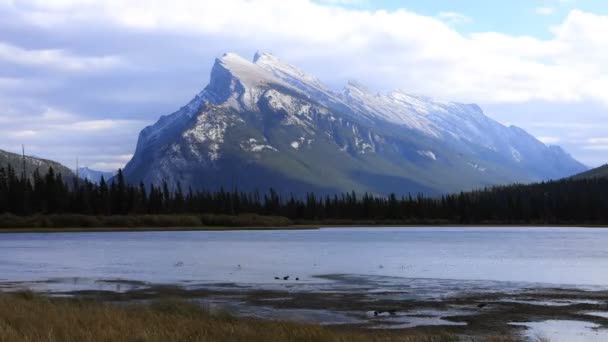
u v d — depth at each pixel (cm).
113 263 8475
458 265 7956
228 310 4131
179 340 2509
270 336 2681
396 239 16700
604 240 15150
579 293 5069
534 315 3981
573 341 3203
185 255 10194
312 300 4694
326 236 19438
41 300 3828
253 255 10175
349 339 2761
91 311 3198
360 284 5775
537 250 11025
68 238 17788
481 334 3375
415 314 4041
